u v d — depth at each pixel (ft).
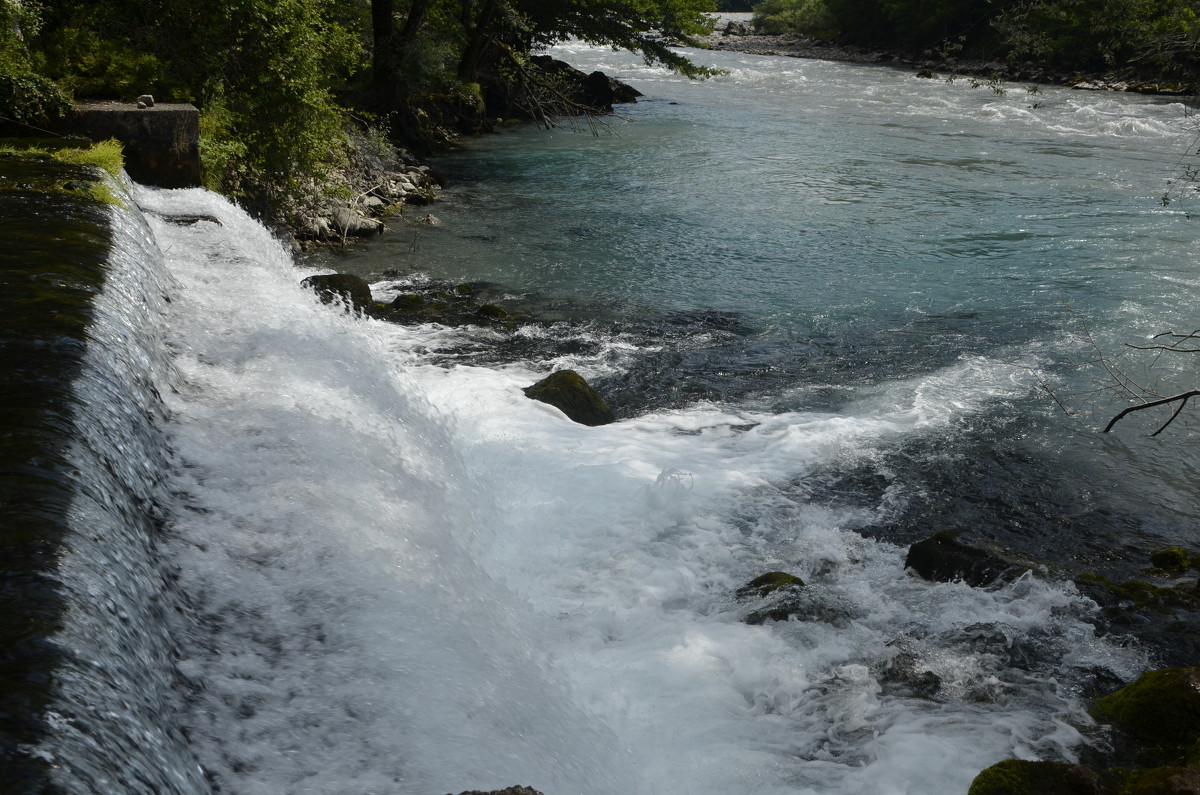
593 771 15.33
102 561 12.36
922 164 77.97
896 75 146.92
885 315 41.60
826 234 55.57
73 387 16.26
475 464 26.58
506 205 62.69
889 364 36.01
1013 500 26.37
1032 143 87.51
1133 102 110.11
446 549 19.93
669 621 20.56
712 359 36.47
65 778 8.59
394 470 21.65
